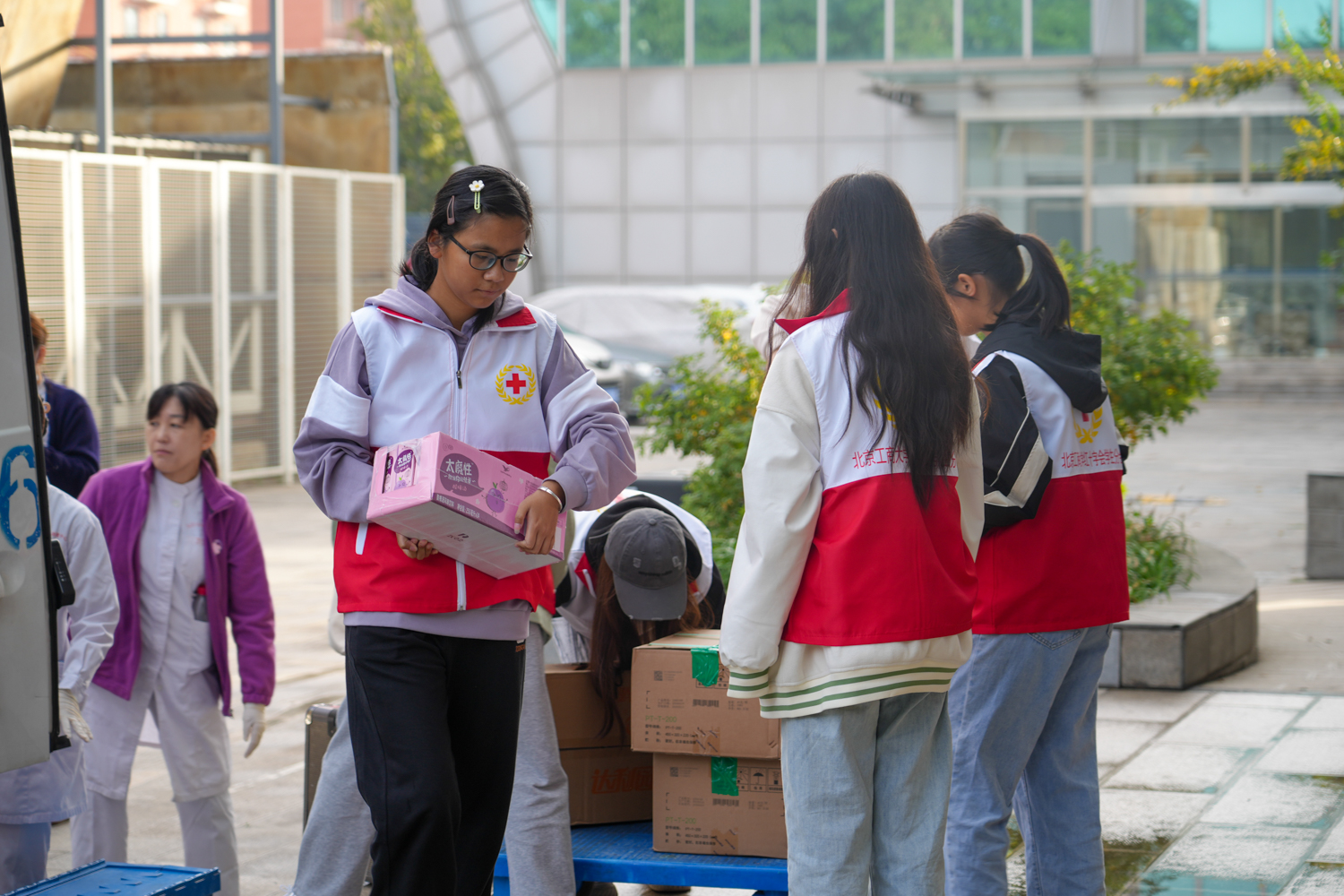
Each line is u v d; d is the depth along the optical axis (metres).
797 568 2.82
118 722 4.30
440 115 41.41
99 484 4.37
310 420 2.98
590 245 29.09
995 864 3.43
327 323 15.45
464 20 28.98
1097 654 3.57
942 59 27.16
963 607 2.92
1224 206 25.47
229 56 16.00
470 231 2.91
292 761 6.20
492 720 3.05
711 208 28.58
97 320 12.47
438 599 2.92
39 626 2.59
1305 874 4.46
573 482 2.99
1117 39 26.08
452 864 2.94
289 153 16.50
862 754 2.89
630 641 3.81
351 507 2.91
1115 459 3.58
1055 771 3.58
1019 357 3.44
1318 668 7.38
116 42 15.41
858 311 2.88
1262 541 11.62
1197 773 5.57
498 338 3.09
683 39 28.41
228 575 4.42
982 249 3.57
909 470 2.84
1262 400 24.61
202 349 13.79
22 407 2.56
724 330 8.17
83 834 4.31
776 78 28.08
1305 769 5.59
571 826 3.80
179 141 15.18
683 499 7.79
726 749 3.52
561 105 28.98
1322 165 9.69
